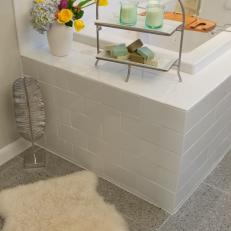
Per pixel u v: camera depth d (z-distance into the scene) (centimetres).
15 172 202
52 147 216
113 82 169
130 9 165
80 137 197
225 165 209
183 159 163
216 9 288
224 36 204
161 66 165
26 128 197
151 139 166
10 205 179
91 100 179
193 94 160
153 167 173
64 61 190
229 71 180
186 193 184
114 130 178
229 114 198
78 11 191
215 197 187
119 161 186
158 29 163
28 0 192
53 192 186
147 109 160
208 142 185
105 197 186
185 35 237
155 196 180
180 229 170
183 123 152
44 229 166
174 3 263
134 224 172
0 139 205
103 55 174
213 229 170
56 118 202
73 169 205
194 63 174
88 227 167
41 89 199
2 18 183
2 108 201
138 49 167
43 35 207
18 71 202
